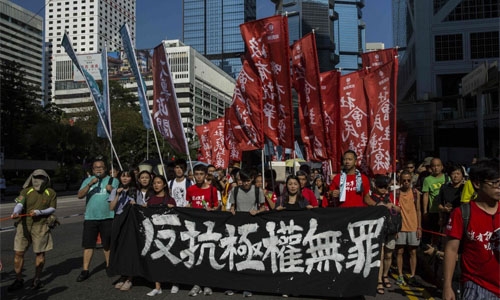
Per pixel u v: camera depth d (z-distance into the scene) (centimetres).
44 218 629
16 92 4078
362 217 570
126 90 6262
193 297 580
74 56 798
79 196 688
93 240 682
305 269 577
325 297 582
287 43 703
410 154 1694
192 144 6631
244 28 736
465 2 4922
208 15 17325
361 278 556
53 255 880
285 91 709
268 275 586
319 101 728
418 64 5119
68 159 4672
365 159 756
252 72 737
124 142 4725
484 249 302
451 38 4984
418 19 5125
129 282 625
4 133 4028
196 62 11100
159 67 799
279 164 2373
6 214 1864
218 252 606
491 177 297
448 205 634
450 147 2819
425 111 2595
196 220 620
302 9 14112
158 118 808
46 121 4447
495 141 2800
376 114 712
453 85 5072
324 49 14200
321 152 738
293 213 592
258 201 638
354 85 771
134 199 683
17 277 619
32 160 4319
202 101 11488
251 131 741
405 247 713
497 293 297
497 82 1603
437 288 632
